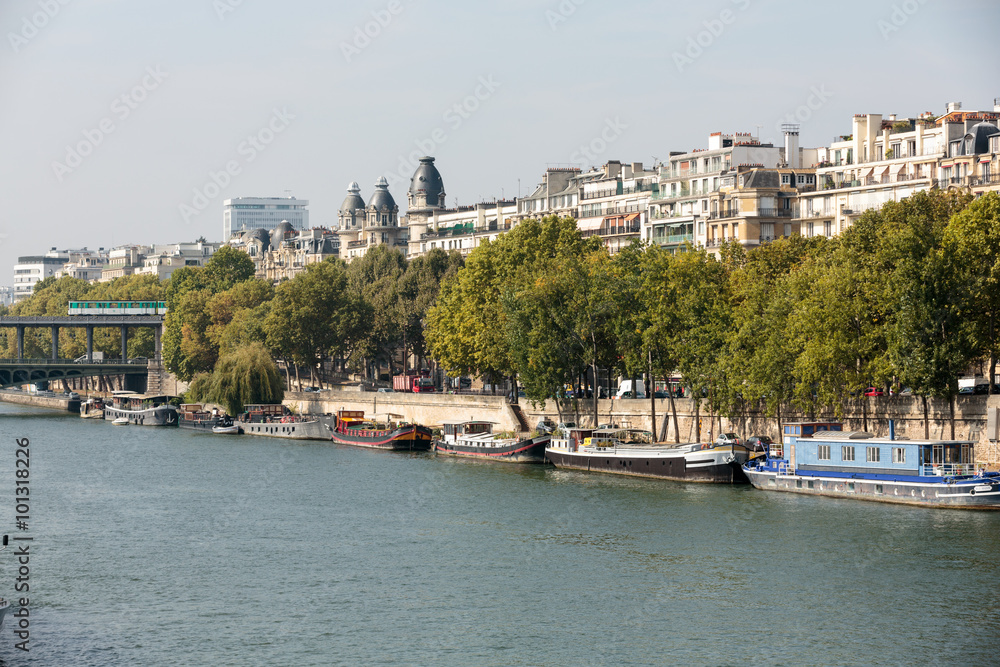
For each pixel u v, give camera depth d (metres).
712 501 121.25
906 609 84.31
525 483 138.38
